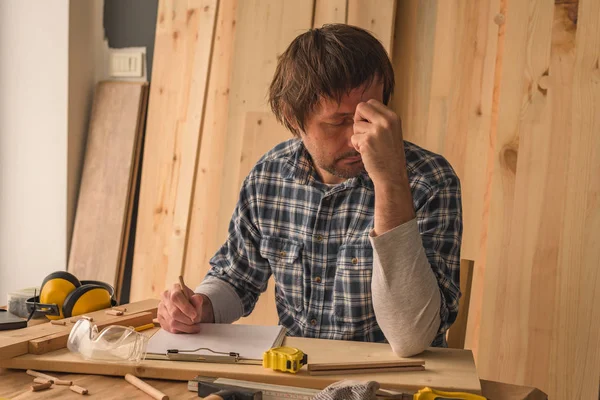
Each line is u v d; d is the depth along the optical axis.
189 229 2.85
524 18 2.28
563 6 2.23
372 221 1.53
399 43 2.50
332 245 1.56
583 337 2.18
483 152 2.38
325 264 1.57
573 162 2.21
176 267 2.84
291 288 1.61
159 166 2.92
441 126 2.44
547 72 2.25
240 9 2.67
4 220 3.15
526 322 2.25
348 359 1.27
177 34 2.91
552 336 2.22
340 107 1.33
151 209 2.93
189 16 2.89
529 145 2.27
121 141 2.99
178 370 1.19
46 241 3.07
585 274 2.19
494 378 2.29
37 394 1.11
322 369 1.18
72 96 3.02
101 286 1.69
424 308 1.27
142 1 3.01
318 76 1.32
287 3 2.60
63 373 1.22
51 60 3.01
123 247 2.95
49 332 1.33
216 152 2.82
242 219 1.67
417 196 1.49
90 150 3.04
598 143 2.19
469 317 2.37
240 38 2.66
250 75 2.64
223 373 1.17
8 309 1.58
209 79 2.85
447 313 1.38
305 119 1.38
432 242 1.43
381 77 1.36
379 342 1.54
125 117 3.00
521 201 2.27
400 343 1.28
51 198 3.05
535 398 1.16
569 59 2.23
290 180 1.61
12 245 3.14
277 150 1.69
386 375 1.18
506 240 2.29
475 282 2.37
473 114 2.40
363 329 1.53
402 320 1.27
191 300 1.45
